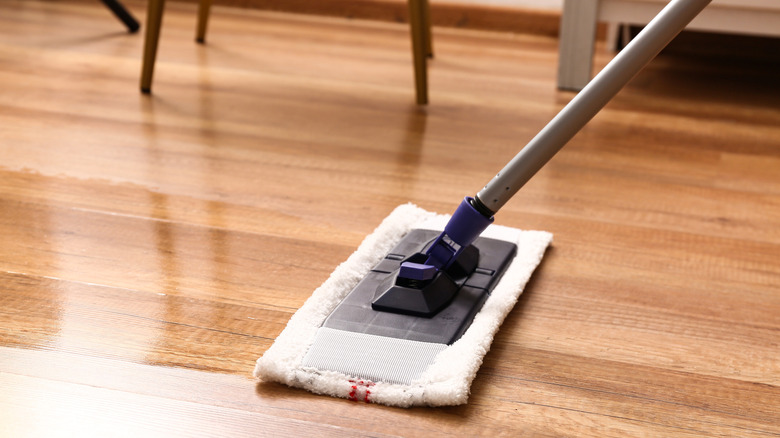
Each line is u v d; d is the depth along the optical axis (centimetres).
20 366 73
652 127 159
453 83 190
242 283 91
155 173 123
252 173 126
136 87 172
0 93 162
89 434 64
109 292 87
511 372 76
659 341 82
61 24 229
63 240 99
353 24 251
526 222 112
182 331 80
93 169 124
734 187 128
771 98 185
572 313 87
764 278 97
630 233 109
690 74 207
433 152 141
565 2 180
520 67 208
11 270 91
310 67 197
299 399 70
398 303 80
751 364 79
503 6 246
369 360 73
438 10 251
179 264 95
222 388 71
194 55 203
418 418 68
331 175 127
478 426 67
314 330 77
